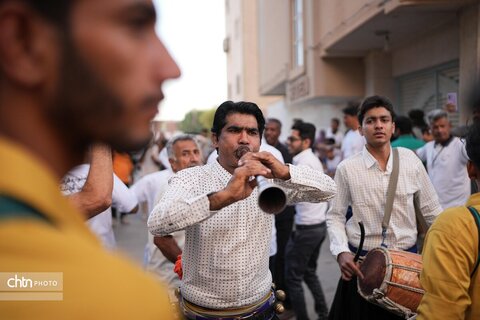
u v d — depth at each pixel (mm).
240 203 2344
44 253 472
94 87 535
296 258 4723
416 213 3428
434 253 1812
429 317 1785
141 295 504
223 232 2320
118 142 567
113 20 541
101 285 484
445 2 7285
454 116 8289
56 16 518
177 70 591
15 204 484
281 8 16625
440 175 5301
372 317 3102
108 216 3406
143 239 8820
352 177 3369
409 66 10836
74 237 518
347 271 3062
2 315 448
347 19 9844
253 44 30344
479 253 1767
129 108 553
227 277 2334
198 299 2375
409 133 6207
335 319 3242
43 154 554
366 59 12156
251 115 2459
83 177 2650
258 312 2408
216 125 2504
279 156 4234
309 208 4711
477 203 1850
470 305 1794
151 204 4254
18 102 537
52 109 541
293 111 19766
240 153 2420
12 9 508
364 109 3371
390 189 3268
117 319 478
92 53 531
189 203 2086
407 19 8602
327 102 14922
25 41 520
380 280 2730
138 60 553
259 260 2410
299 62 14750
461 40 7621
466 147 2020
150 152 9805
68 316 460
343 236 3359
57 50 524
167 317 521
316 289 4918
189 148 4047
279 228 5156
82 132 562
